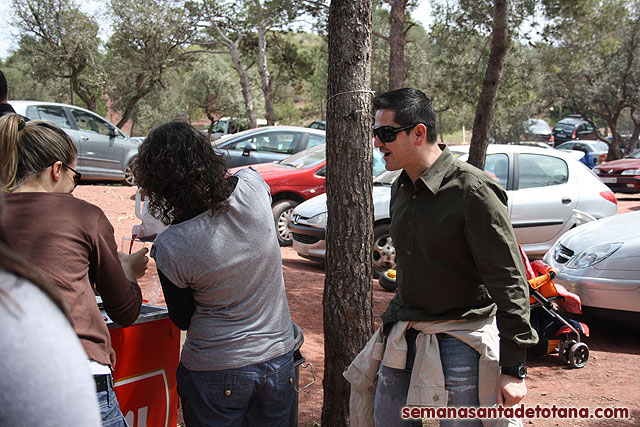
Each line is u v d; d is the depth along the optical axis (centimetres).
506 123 3559
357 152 322
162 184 237
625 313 561
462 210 243
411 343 264
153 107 3803
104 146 1427
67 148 234
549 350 530
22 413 104
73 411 109
